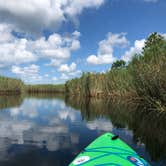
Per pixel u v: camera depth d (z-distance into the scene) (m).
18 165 8.59
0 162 8.89
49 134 14.38
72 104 40.16
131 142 12.10
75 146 11.41
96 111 27.97
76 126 17.48
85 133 14.77
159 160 9.15
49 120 20.84
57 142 12.23
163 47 27.67
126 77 44.31
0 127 16.80
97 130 15.77
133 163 6.46
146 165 6.52
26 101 47.94
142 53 32.22
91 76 71.56
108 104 37.28
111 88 60.09
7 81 102.94
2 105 36.19
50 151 10.39
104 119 21.17
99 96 67.06
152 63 27.78
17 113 26.02
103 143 8.06
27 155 9.83
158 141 12.30
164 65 25.14
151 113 24.22
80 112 27.25
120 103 38.22
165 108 25.17
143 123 18.19
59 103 42.59
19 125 17.83
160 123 18.09
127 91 44.03
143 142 12.09
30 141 12.44
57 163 8.85
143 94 30.52
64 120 20.83
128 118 21.23
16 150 10.56
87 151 7.29
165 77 24.30
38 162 8.94
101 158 6.72
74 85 90.44
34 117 22.88
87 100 50.88
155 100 26.22
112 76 58.25
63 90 147.88
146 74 27.92
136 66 32.31
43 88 148.12
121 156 6.91
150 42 46.91
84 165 6.29
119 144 8.01
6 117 22.55
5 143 11.89
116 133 14.53
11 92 109.19
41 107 34.09
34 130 15.74
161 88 24.55
